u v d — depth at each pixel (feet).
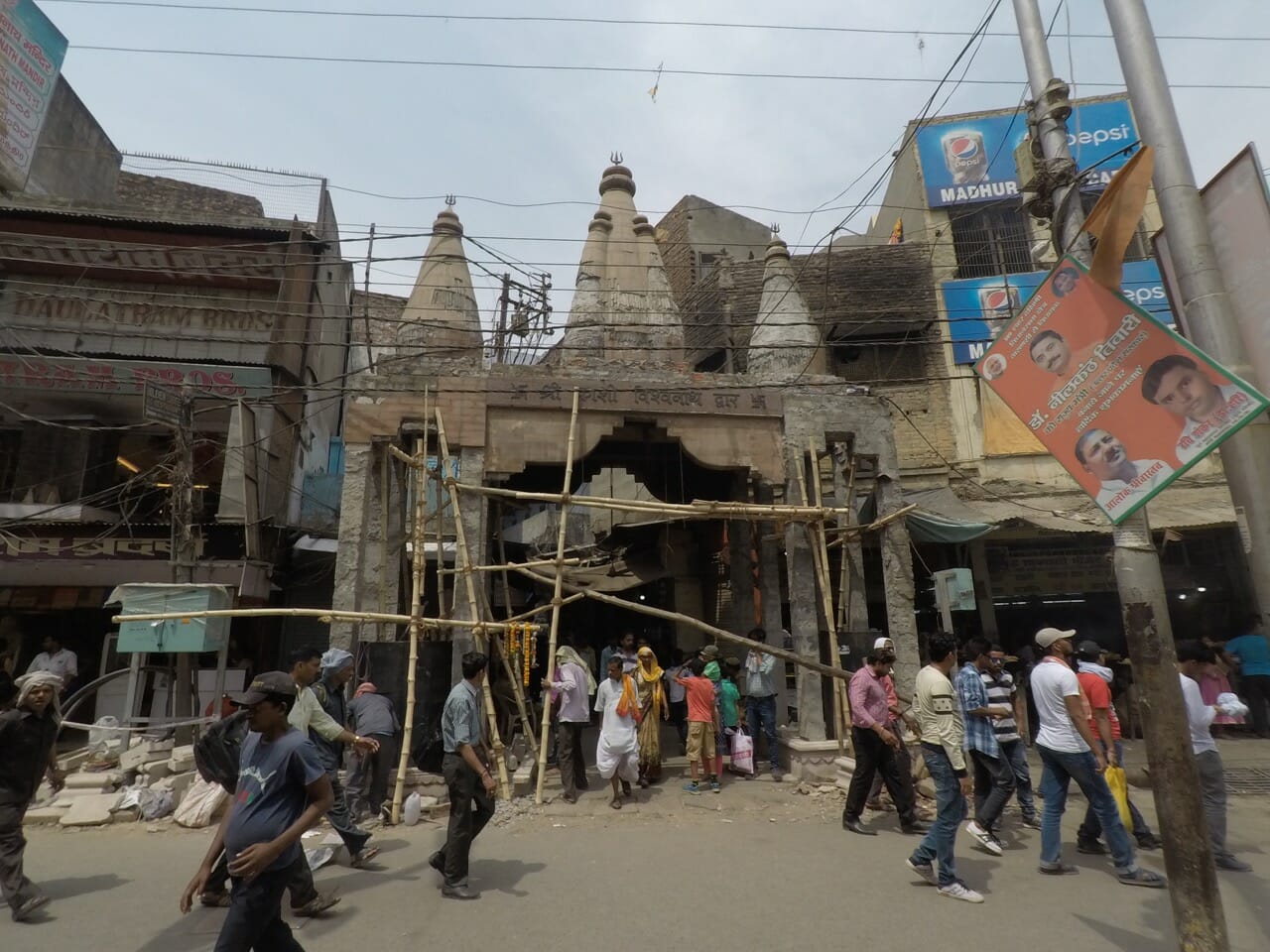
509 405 31.91
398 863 18.61
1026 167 18.78
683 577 51.26
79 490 46.75
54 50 38.40
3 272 46.68
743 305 55.47
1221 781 17.99
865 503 38.91
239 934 9.80
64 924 14.66
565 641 47.32
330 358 62.69
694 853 19.48
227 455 44.32
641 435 34.94
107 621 46.57
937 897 15.99
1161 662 12.53
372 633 30.14
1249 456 19.99
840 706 28.84
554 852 19.63
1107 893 16.22
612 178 45.62
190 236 48.47
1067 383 14.01
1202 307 18.51
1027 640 50.19
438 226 46.01
